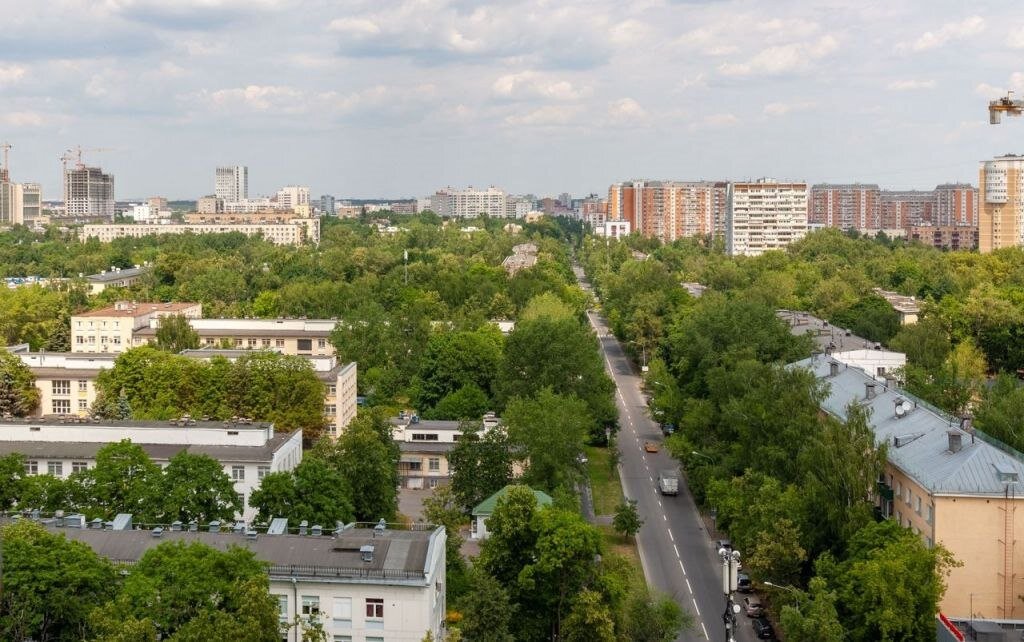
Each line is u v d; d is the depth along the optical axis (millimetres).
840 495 163500
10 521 134750
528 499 146500
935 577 141875
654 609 144250
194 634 101875
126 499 152875
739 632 159625
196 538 133125
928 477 158875
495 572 145750
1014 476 153750
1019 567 152500
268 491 161000
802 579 165125
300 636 124938
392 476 192750
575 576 142875
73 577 111000
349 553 129625
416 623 124812
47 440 197250
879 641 141625
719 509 192250
